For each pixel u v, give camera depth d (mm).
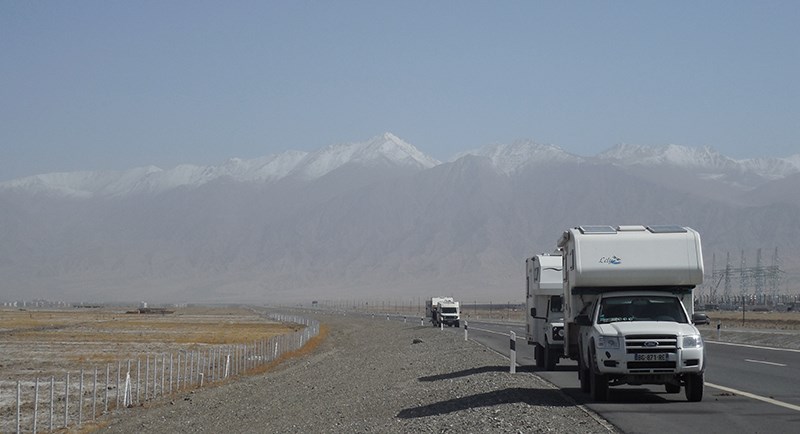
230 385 36062
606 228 23859
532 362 37750
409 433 18469
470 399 23719
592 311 23250
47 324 106250
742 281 185875
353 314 147750
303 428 21875
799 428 17141
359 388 31359
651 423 18109
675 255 22891
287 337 60938
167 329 94250
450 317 90062
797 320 93312
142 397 33156
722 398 22062
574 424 18141
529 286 36688
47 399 32812
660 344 20891
